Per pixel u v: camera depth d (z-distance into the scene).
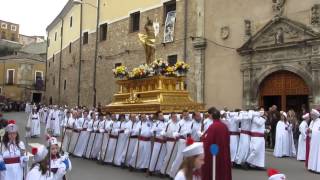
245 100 20.58
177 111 14.30
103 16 33.59
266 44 19.73
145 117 12.84
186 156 4.26
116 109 15.98
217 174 8.53
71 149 16.22
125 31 30.34
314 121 13.31
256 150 13.00
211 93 22.52
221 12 22.25
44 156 6.27
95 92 33.81
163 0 26.41
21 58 60.06
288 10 18.94
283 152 16.38
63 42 44.41
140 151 12.62
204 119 11.89
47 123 28.17
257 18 20.38
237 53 21.22
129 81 16.48
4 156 7.66
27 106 48.69
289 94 18.98
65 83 42.66
